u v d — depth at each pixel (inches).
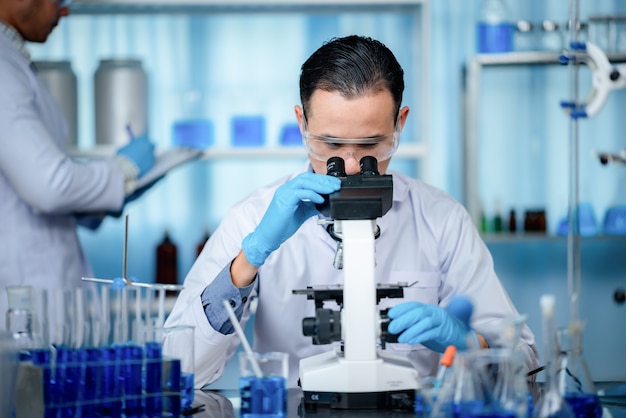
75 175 115.6
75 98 151.1
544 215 157.8
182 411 68.9
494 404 55.0
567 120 164.7
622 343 166.9
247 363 63.4
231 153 146.8
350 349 67.4
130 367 64.1
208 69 165.3
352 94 73.9
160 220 165.6
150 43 164.6
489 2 154.0
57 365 62.1
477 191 154.4
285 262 89.0
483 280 89.1
